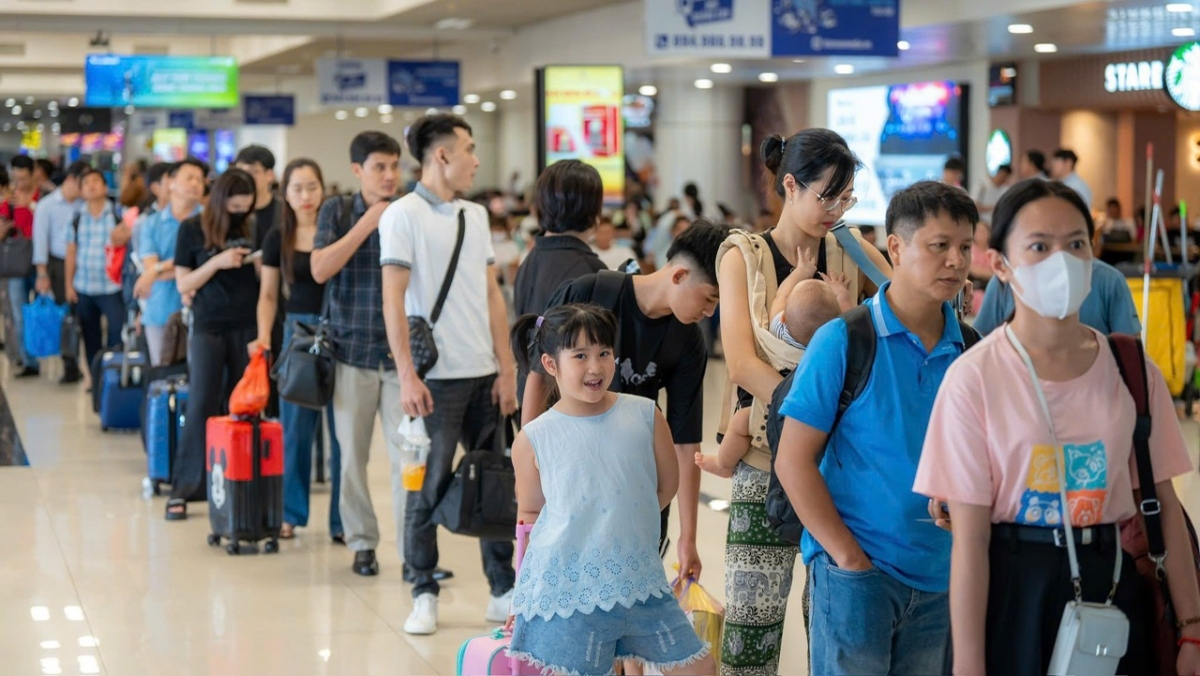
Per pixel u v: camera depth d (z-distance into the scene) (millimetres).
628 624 3490
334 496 6887
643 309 3941
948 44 14781
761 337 3391
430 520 5387
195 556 6609
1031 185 2549
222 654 5137
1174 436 2625
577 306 3586
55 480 8422
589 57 17953
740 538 3604
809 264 3477
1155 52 14906
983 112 16984
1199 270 11500
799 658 5035
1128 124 17672
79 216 12234
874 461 2920
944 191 2846
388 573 6332
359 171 6105
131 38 26000
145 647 5211
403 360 5250
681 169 21469
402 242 5312
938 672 3062
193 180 8375
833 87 19562
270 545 6688
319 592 5992
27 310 12742
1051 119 16859
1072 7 11438
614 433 3555
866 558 2932
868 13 11031
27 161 14773
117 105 20250
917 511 2914
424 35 19922
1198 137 19422
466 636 5363
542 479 3561
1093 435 2537
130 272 9977
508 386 5598
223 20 18812
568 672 3447
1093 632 2492
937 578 2963
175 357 8180
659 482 3646
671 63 16859
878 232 18875
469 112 32594
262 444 6605
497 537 5121
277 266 6863
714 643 3924
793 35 10922
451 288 5395
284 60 25328
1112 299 4863
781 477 2939
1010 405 2549
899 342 2904
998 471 2561
